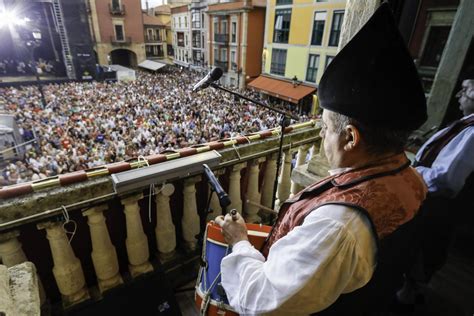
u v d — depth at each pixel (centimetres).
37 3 2498
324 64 1566
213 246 137
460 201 150
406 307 172
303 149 294
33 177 746
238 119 1385
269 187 269
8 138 879
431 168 146
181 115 1460
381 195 67
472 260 205
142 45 3556
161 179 171
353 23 182
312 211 71
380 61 66
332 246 61
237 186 237
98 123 1248
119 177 159
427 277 166
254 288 72
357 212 65
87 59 2508
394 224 68
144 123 1251
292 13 1669
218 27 2469
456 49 166
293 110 1806
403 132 69
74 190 155
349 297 72
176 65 4100
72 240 187
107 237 184
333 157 81
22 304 91
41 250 176
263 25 2180
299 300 63
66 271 171
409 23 179
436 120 186
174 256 222
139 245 197
